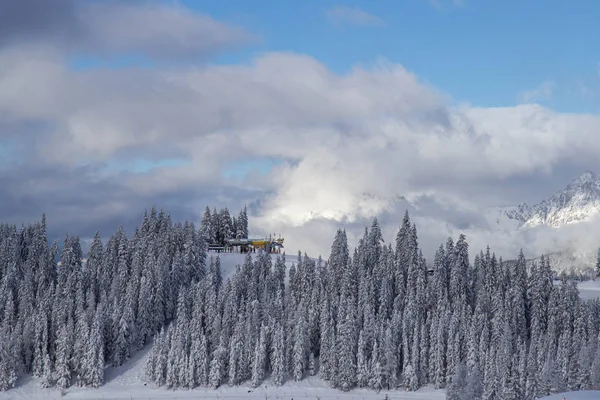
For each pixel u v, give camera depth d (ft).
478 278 599.16
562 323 541.34
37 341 522.06
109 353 538.88
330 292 575.38
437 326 524.11
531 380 445.37
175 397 495.82
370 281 572.10
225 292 562.66
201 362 514.68
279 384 509.35
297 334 522.47
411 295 567.59
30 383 512.22
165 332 569.23
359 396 493.77
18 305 570.46
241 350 518.78
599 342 497.87
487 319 545.85
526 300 579.07
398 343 525.75
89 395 498.69
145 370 522.47
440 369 508.94
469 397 433.48
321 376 520.42
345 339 509.35
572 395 345.10
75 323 538.06
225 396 497.05
